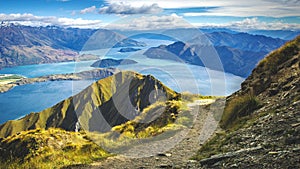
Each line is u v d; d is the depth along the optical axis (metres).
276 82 17.28
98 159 12.04
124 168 10.62
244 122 13.66
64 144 13.84
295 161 6.64
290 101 12.85
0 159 12.96
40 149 13.20
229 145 10.59
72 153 12.83
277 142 8.48
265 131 10.10
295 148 7.39
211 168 8.37
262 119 12.00
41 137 14.20
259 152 8.15
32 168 11.40
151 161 11.27
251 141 9.79
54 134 14.73
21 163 12.19
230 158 8.49
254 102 15.76
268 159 7.30
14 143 14.02
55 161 11.98
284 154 7.21
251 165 7.31
